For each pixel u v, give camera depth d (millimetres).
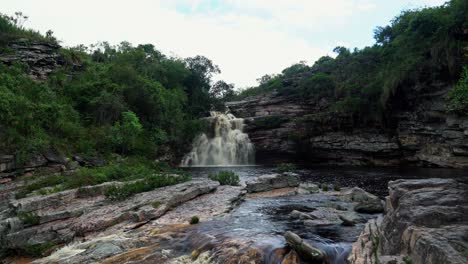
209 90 68438
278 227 12750
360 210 15242
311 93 54000
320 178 30250
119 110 34875
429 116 38188
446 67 36062
